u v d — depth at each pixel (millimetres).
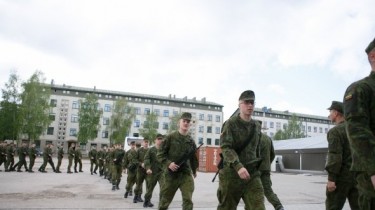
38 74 59125
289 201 10570
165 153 6070
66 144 74312
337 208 4469
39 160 44281
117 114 69312
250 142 4262
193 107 87750
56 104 75312
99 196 10703
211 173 29391
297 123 84438
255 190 4129
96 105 67938
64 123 75188
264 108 56375
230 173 4121
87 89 80812
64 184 14234
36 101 57656
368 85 2523
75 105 76750
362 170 2514
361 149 2373
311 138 38188
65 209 7930
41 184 13836
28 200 9227
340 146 4406
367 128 2422
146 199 8695
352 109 2486
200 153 34375
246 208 4227
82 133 65562
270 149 6535
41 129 58094
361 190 2625
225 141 4152
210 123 88688
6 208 7789
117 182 12891
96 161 22312
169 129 74500
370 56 2605
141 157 10469
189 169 6016
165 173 5988
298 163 34406
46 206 8289
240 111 4348
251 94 4297
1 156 21047
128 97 82500
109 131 77750
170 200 5980
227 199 4188
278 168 36281
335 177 4414
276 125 98938
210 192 12898
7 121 56562
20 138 58469
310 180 21625
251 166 4180
